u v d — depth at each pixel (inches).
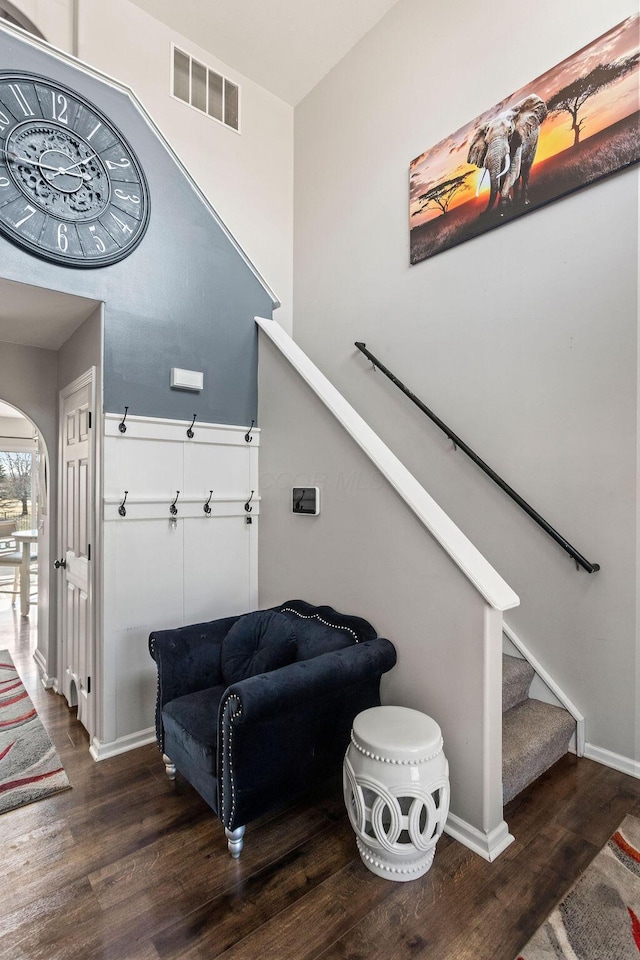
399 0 138.3
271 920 58.2
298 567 108.3
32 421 128.5
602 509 93.4
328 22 145.2
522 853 68.8
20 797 79.9
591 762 92.5
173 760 80.7
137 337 101.3
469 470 116.6
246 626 93.4
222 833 73.0
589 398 95.7
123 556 98.4
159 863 67.0
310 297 167.0
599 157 94.3
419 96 132.3
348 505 94.7
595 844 70.4
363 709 81.0
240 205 161.8
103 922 57.8
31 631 176.2
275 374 117.3
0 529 279.7
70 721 107.6
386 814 67.2
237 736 64.5
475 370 116.3
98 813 77.4
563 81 100.3
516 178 108.1
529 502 104.5
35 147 87.7
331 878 64.6
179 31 148.1
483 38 116.7
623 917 58.4
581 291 97.3
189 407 110.0
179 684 87.0
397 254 137.3
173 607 106.1
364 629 86.7
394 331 137.2
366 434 94.9
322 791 84.1
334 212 159.0
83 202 93.2
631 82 90.6
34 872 65.2
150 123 104.3
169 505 105.8
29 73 87.4
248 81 165.2
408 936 56.1
